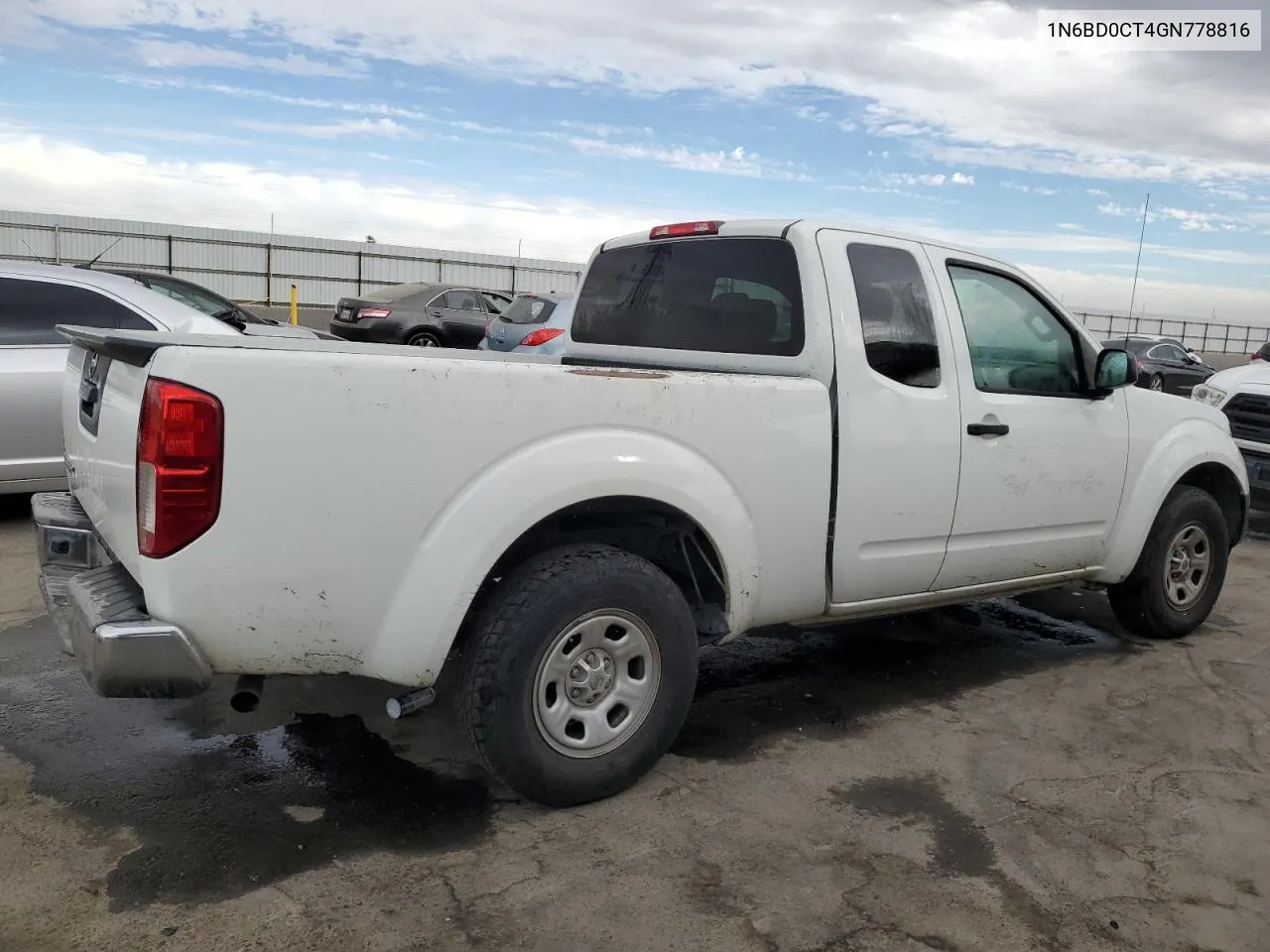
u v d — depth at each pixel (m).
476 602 3.08
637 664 3.19
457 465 2.77
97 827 2.87
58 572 3.16
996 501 4.05
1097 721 3.99
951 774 3.46
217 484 2.48
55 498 3.52
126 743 3.42
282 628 2.64
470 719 2.88
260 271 38.69
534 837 2.92
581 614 2.96
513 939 2.43
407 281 41.25
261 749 3.41
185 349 2.47
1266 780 3.50
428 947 2.39
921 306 3.82
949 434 3.83
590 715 3.08
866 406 3.59
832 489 3.54
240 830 2.88
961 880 2.79
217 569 2.52
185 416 2.45
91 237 36.19
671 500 3.12
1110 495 4.55
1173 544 4.88
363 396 2.62
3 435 5.97
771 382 3.36
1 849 2.73
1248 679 4.54
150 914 2.47
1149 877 2.84
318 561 2.63
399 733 3.58
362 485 2.64
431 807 3.07
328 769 3.29
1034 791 3.35
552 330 12.62
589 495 2.96
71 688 3.85
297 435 2.55
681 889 2.68
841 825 3.07
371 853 2.79
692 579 3.47
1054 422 4.22
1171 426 4.84
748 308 3.78
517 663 2.87
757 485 3.35
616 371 3.05
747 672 4.41
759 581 3.43
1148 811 3.24
